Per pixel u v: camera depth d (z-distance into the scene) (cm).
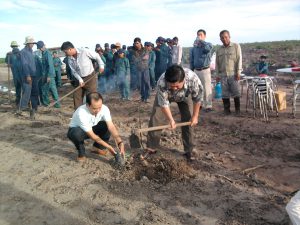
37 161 573
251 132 694
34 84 957
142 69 1073
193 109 514
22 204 436
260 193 445
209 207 412
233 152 595
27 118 888
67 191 464
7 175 523
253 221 380
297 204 284
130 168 527
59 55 1563
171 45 1255
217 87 1080
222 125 756
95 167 539
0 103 1195
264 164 539
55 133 731
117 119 866
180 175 499
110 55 1370
